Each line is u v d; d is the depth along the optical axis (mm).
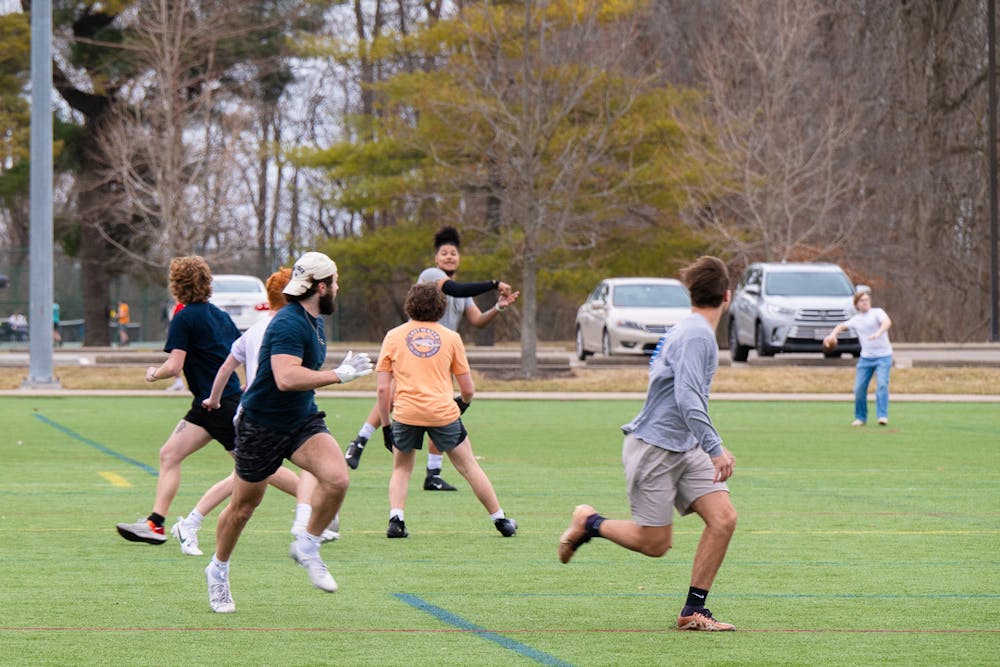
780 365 69375
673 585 18766
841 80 113375
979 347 87938
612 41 86688
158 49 94562
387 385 23078
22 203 153375
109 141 105562
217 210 103188
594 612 16938
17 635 15500
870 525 24547
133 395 60062
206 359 21531
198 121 109500
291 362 15789
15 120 104062
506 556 21141
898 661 14422
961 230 118000
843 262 105812
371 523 24656
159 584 18672
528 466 34438
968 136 116875
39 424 45938
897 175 115875
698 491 15523
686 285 15344
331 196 107000
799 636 15609
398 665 14188
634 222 107000
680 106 99000
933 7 115938
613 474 32688
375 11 142875
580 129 87250
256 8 111750
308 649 14883
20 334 117688
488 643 15219
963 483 31047
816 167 103938
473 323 27906
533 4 80750
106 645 15008
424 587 18594
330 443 16422
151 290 123438
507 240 85250
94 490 29281
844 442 40781
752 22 98750
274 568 19938
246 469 16297
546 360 67938
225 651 14758
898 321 117750
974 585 18828
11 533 23281
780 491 29516
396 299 135875
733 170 98125
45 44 60312
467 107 76188
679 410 15297
